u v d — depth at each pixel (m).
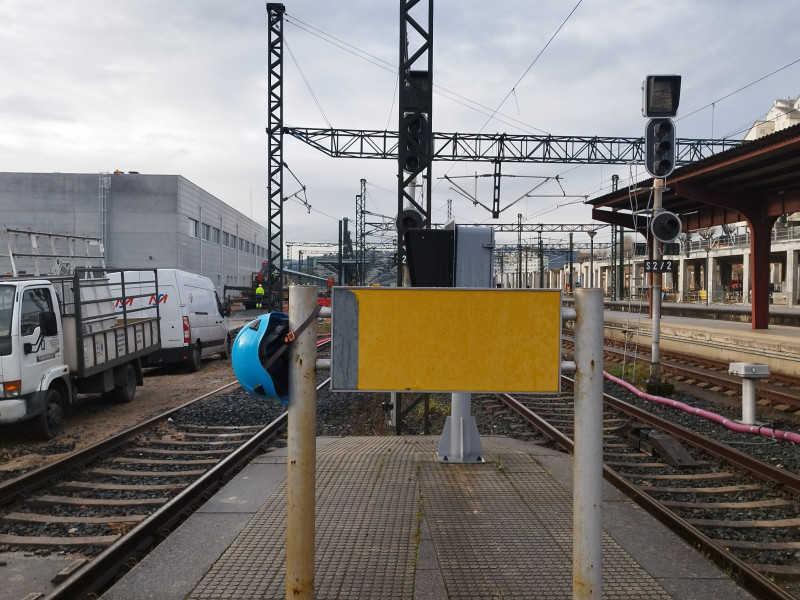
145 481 6.17
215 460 6.84
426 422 8.16
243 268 63.09
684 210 22.20
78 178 39.97
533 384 2.34
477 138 25.59
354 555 3.84
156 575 3.60
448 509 4.65
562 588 3.42
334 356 2.34
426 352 2.33
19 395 7.84
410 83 9.09
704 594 3.37
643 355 16.97
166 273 15.51
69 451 7.82
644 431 7.49
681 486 5.97
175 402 11.54
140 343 11.68
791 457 7.03
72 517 5.10
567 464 5.89
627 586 3.45
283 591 3.39
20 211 39.78
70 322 9.27
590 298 2.26
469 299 2.34
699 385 12.01
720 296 53.66
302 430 2.32
